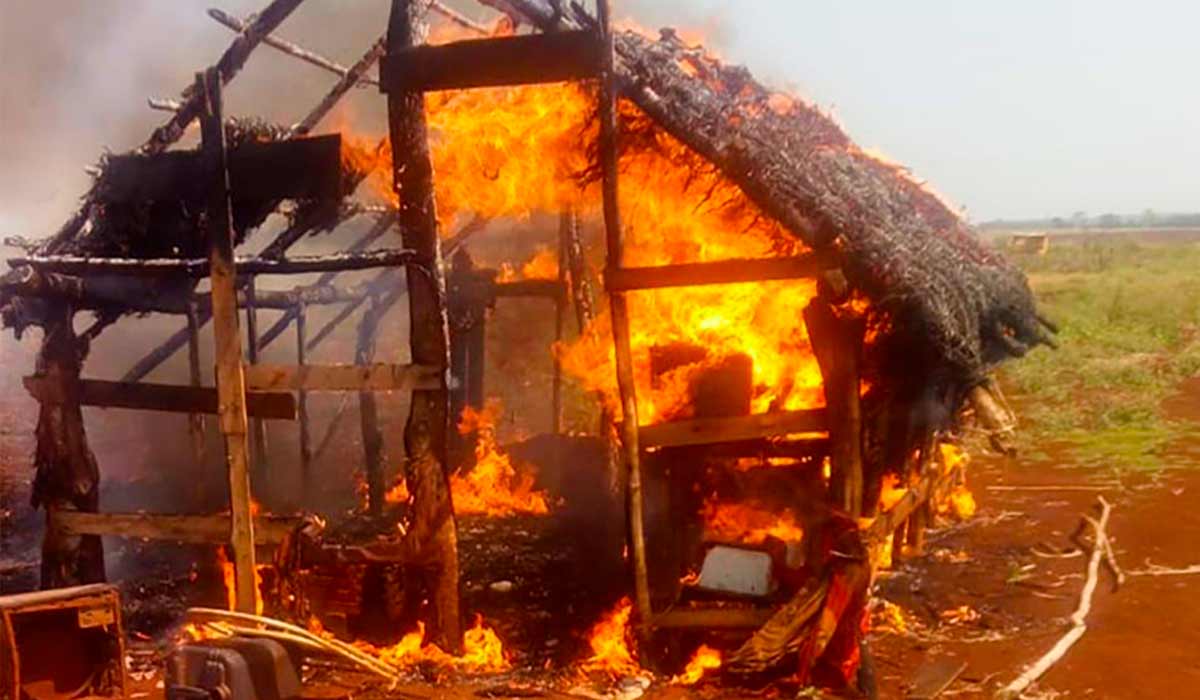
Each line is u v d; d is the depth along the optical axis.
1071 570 9.38
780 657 6.73
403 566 7.70
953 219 12.64
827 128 11.30
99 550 8.49
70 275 8.19
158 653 7.91
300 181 7.67
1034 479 13.03
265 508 11.72
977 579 9.18
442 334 7.40
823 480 7.66
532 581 9.38
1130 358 22.34
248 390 7.77
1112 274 40.44
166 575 9.85
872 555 7.05
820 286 6.96
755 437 7.18
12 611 6.58
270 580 7.84
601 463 12.22
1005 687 6.73
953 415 9.83
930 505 10.69
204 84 7.65
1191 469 13.11
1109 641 7.59
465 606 8.70
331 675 7.22
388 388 7.44
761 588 7.19
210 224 7.64
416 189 7.30
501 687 7.00
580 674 7.24
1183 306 28.58
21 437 15.89
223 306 7.66
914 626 8.05
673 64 8.28
